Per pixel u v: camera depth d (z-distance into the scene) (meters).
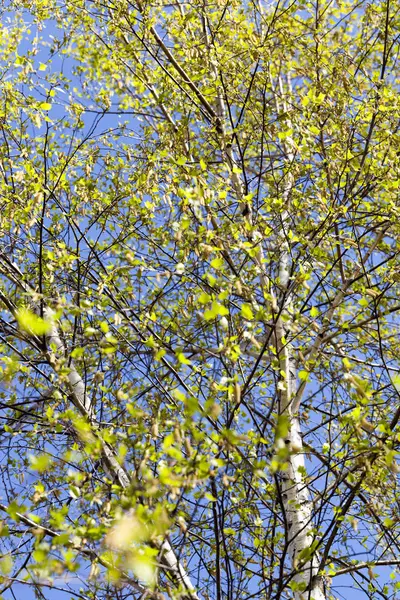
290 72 7.32
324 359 5.18
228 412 4.16
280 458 2.75
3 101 5.72
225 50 5.96
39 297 3.52
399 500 4.21
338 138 5.41
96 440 3.28
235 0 6.13
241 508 4.15
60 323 3.72
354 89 5.88
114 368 4.56
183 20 6.16
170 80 6.23
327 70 6.03
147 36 6.04
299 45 6.18
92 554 2.95
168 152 5.27
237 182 5.66
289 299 5.21
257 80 6.23
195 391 4.34
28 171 4.44
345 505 3.74
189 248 4.39
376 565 4.21
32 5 6.53
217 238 3.94
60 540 2.73
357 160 5.74
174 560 3.65
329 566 4.29
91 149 5.87
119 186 5.20
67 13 6.79
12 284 4.86
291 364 5.24
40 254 4.10
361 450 3.47
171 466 2.90
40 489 3.31
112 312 4.75
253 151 7.33
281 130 5.59
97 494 3.11
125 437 3.35
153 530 2.75
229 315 4.13
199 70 6.09
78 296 4.55
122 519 2.68
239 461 3.71
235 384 3.40
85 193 5.00
